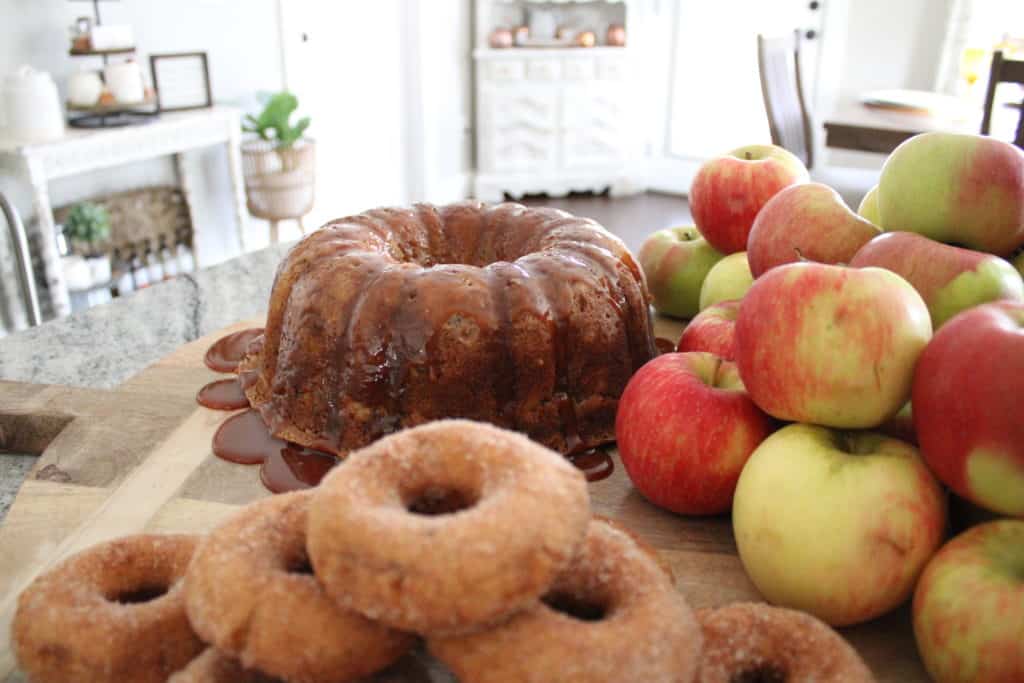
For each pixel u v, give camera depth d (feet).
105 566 2.44
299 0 13.42
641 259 5.30
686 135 17.48
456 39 16.24
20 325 10.26
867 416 2.69
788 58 11.68
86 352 4.72
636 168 17.58
